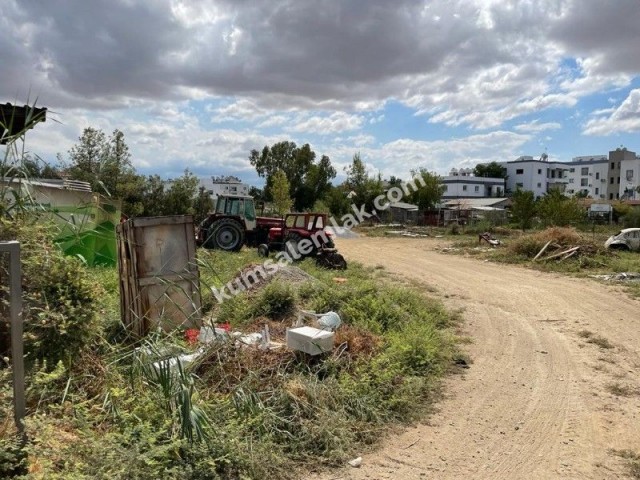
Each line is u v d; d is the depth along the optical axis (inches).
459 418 189.9
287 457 149.9
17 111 223.6
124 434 136.3
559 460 159.9
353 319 290.4
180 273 252.5
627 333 328.5
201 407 152.0
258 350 207.9
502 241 1082.1
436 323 331.0
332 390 185.6
